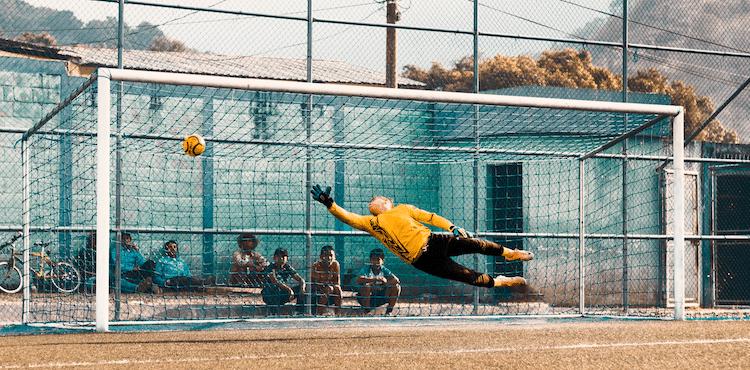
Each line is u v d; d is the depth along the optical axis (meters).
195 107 20.78
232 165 22.09
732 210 27.78
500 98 16.25
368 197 23.69
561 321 17.86
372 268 19.48
